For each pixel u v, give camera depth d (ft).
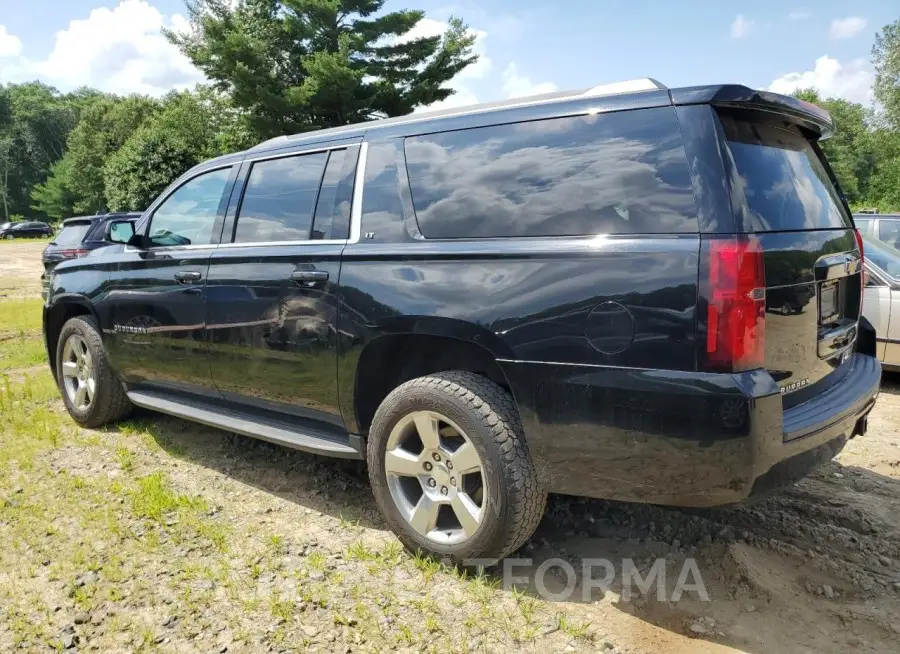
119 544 10.38
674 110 7.97
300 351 10.86
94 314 15.19
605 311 7.86
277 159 12.21
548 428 8.35
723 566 9.41
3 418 16.79
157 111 188.44
